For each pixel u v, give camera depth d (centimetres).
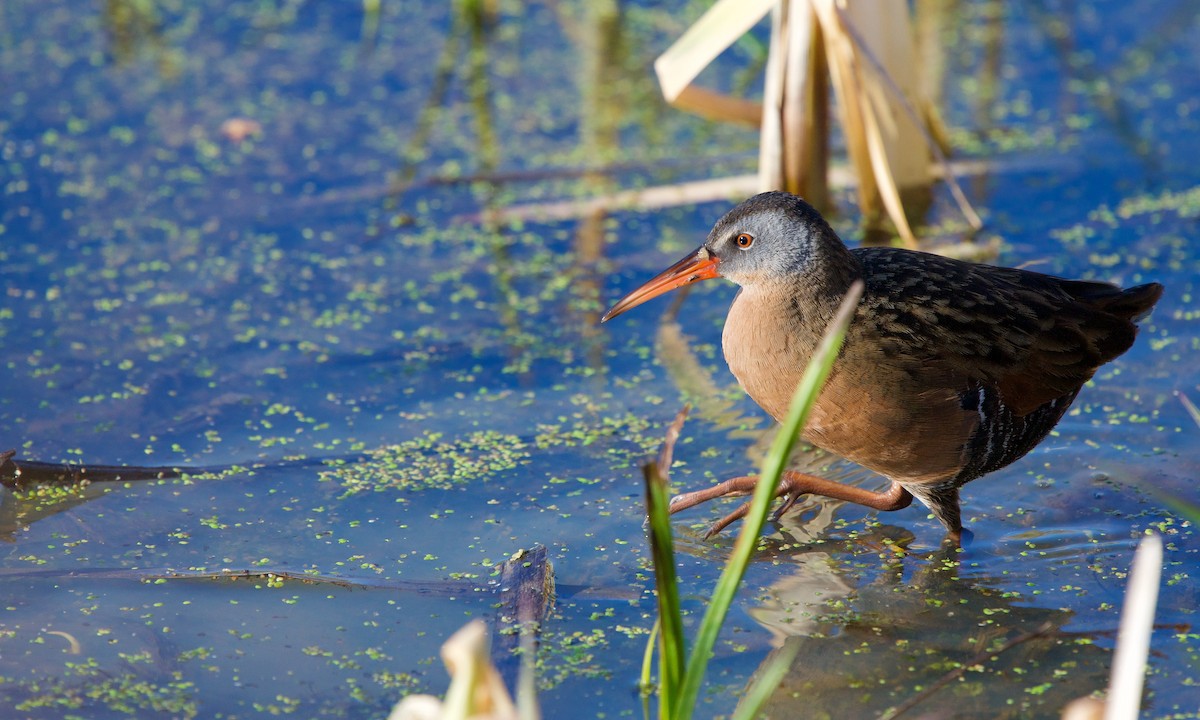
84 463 909
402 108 1508
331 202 1316
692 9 1739
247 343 1081
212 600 771
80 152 1391
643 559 817
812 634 743
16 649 717
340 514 862
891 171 1274
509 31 1695
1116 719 509
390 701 682
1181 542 833
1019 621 755
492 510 870
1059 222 1258
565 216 1305
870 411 812
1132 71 1555
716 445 951
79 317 1109
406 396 1013
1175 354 1044
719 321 1131
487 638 734
